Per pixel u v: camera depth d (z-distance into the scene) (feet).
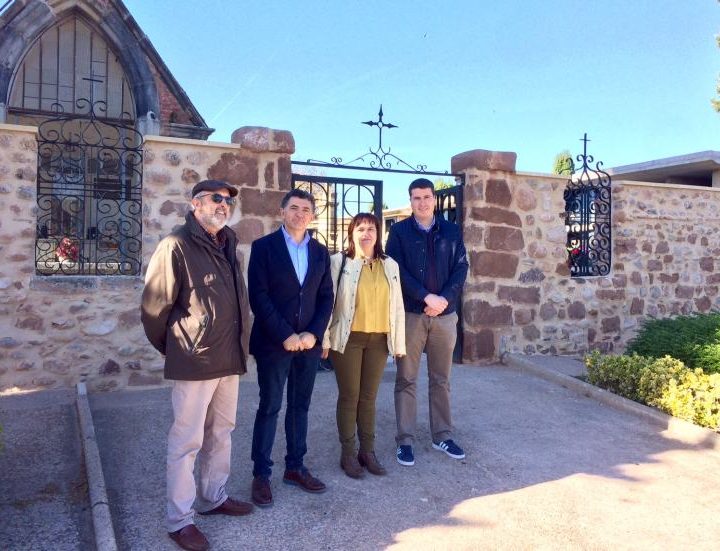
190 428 10.13
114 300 19.01
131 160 20.30
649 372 19.01
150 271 9.95
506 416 18.02
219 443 11.05
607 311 27.37
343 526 11.10
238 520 11.14
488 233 24.26
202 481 11.16
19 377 18.01
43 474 12.62
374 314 12.97
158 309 9.84
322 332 12.13
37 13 37.65
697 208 29.99
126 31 40.70
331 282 12.69
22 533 10.34
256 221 20.53
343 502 12.06
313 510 11.66
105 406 17.35
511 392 20.53
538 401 19.63
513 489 12.98
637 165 39.17
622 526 11.46
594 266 27.71
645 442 16.19
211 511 11.22
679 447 15.87
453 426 16.96
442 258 14.66
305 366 12.33
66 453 13.74
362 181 22.63
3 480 12.26
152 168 19.48
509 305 24.81
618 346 27.66
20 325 18.01
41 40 39.19
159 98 43.16
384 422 17.04
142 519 11.03
